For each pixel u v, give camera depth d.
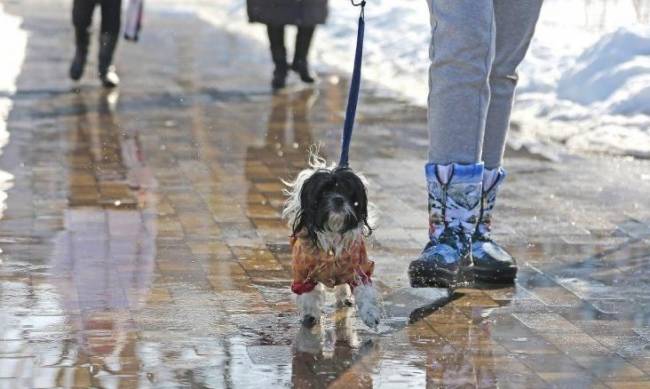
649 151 16.38
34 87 21.72
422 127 18.34
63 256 10.97
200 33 31.44
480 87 10.31
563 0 26.53
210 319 9.30
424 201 13.53
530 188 14.27
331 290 10.34
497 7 10.69
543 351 8.73
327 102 20.81
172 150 16.23
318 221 8.92
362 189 9.09
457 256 10.28
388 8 30.67
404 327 9.26
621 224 12.66
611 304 9.94
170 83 22.78
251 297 9.92
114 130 17.59
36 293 9.82
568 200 13.70
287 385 7.92
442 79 10.34
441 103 10.38
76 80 22.59
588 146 16.78
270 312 9.55
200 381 7.94
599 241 11.98
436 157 10.46
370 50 26.91
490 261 10.48
